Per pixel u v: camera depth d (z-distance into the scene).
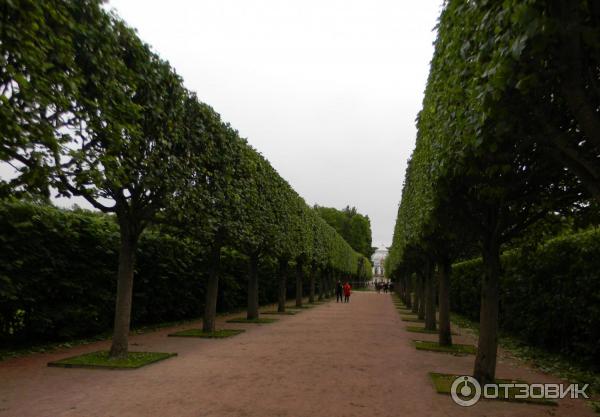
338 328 17.14
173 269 17.89
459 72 6.38
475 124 5.43
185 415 5.70
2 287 9.50
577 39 3.42
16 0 4.71
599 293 9.45
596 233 10.01
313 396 6.81
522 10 3.57
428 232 10.54
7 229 9.86
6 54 4.94
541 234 9.74
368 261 104.06
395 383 7.83
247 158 17.03
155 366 8.94
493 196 7.08
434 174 8.02
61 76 5.66
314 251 33.12
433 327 17.20
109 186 8.48
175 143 10.44
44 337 11.50
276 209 21.36
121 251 9.82
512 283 14.54
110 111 7.23
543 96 4.46
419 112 13.73
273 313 24.53
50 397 6.46
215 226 13.23
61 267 11.46
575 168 4.28
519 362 10.70
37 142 5.64
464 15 6.06
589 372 9.43
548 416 6.10
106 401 6.28
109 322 13.80
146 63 9.09
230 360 9.76
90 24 7.08
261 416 5.74
